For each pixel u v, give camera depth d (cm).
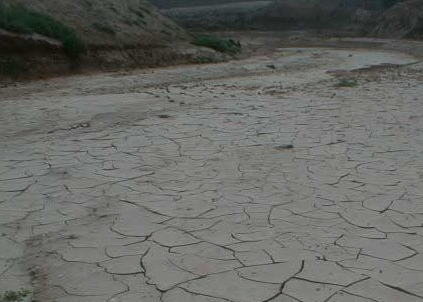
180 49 3014
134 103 1421
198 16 8594
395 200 673
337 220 614
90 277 497
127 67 2491
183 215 638
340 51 4512
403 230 585
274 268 504
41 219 639
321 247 546
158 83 2084
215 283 480
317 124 1112
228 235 580
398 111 1245
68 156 903
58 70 2105
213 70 2569
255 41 5800
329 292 461
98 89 1819
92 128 1120
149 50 2778
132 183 759
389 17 6481
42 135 1064
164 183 756
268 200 681
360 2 7919
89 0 2862
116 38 2642
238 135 1025
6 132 1097
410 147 918
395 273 492
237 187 731
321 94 1570
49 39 2148
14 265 525
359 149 911
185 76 2323
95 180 776
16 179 786
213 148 934
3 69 1895
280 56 3800
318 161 845
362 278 484
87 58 2305
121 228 606
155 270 507
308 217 624
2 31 1973
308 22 8006
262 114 1231
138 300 455
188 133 1048
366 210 643
